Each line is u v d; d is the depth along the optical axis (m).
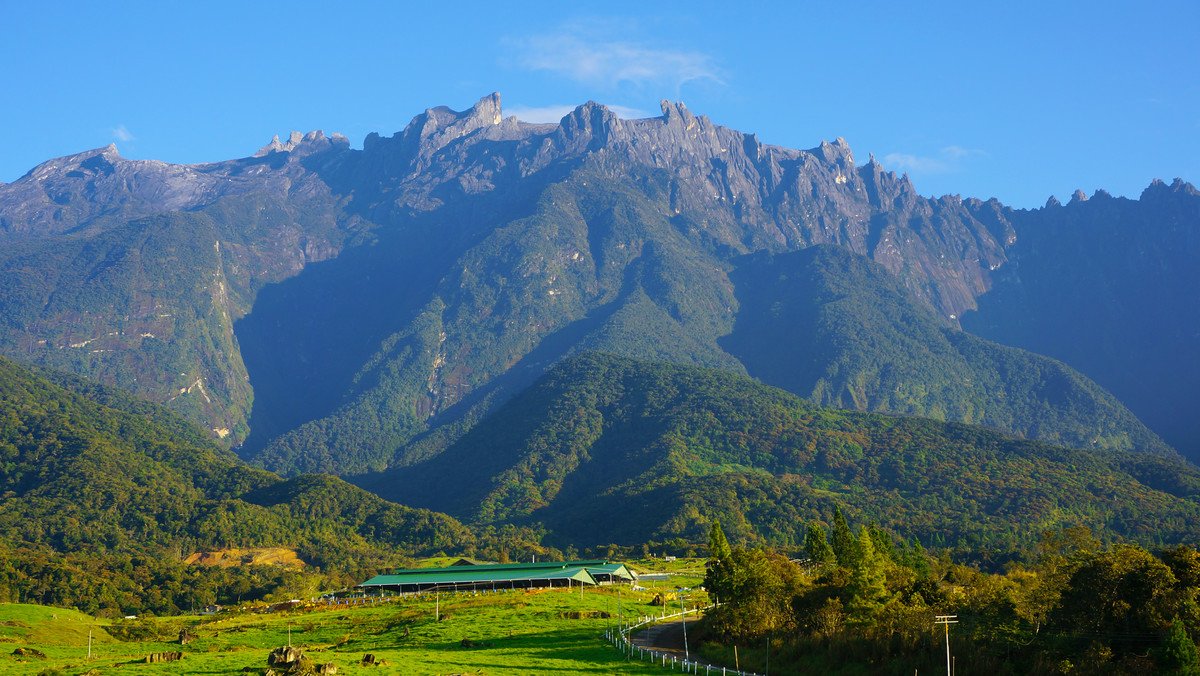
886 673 112.25
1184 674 91.38
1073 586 106.81
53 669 113.88
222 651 151.50
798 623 136.00
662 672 119.38
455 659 125.19
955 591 146.25
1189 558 102.12
